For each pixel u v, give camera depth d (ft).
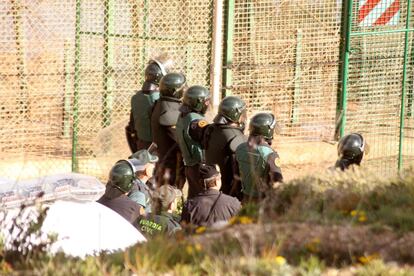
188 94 147.43
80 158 187.73
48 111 197.06
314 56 209.26
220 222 107.76
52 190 97.35
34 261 80.59
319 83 207.51
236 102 139.74
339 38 208.85
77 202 98.07
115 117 197.67
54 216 94.63
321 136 192.75
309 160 178.19
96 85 195.72
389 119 208.23
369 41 208.03
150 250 81.97
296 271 75.46
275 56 208.64
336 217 88.12
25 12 196.65
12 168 184.34
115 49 197.26
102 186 99.96
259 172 123.13
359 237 81.76
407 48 197.16
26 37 197.36
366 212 89.76
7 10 195.62
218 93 198.90
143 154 124.26
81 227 95.35
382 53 208.23
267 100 207.21
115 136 174.81
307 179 99.96
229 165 139.13
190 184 148.87
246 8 205.26
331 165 137.69
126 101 198.90
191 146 146.51
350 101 207.00
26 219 89.10
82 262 80.89
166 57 165.07
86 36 194.59
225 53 203.82
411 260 78.13
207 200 113.70
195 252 81.05
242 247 80.02
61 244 92.58
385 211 88.48
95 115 195.62
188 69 199.11
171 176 156.76
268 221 88.89
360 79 207.82
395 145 203.62
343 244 80.64
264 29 207.31
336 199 93.81
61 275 77.15
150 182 127.54
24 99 197.16
